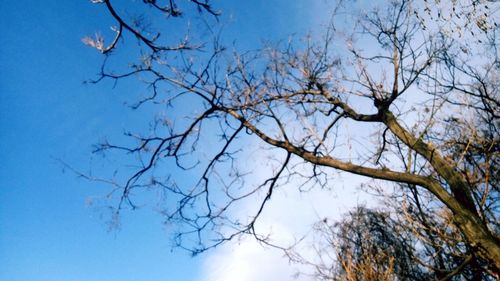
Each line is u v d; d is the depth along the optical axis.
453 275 5.83
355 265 6.45
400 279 6.77
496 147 7.07
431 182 6.26
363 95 7.63
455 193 6.11
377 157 7.36
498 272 5.49
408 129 7.20
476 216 5.82
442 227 6.73
